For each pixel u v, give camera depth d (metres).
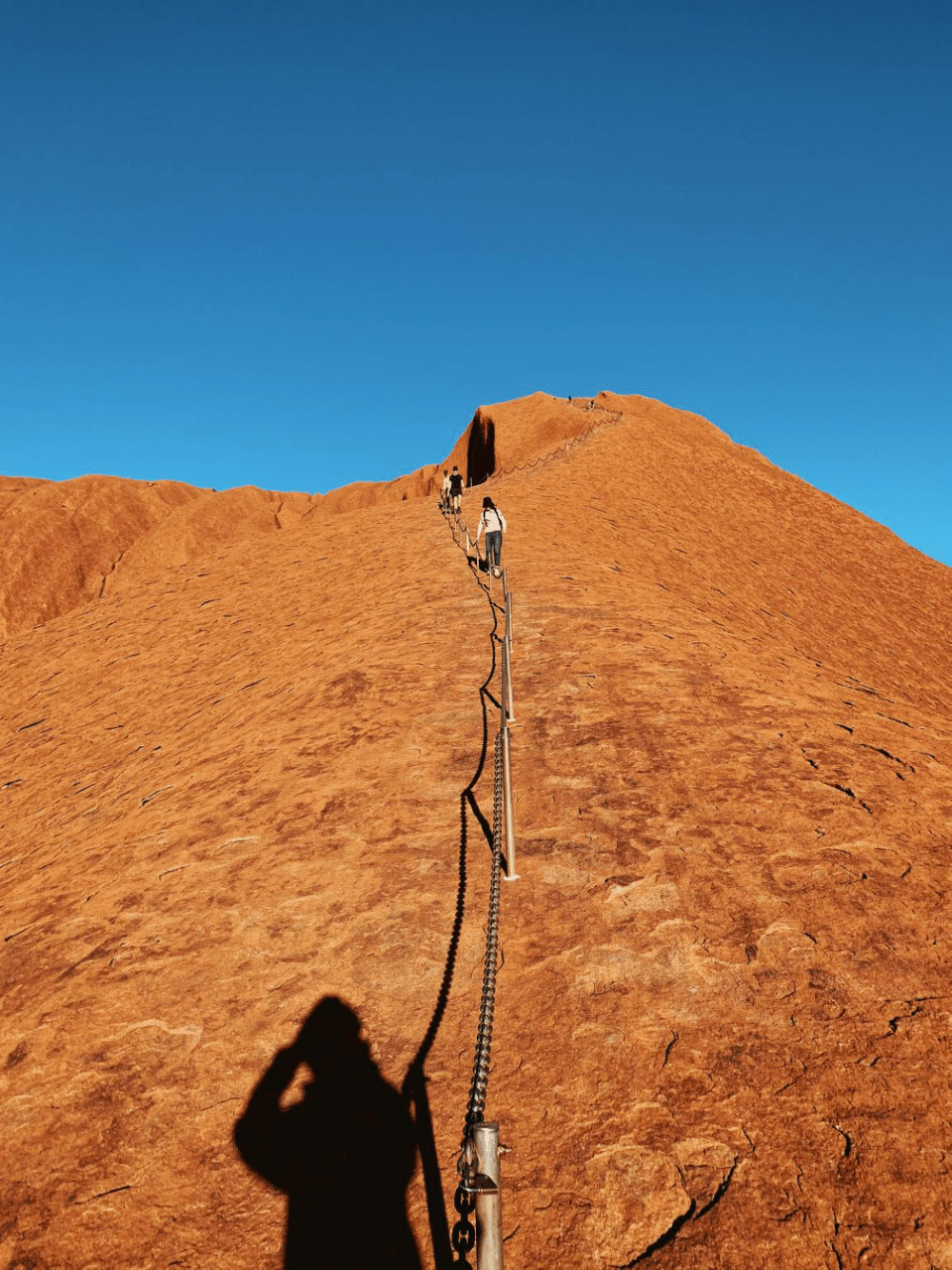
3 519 72.94
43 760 12.06
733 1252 2.50
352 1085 3.41
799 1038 3.35
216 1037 3.76
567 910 4.45
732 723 6.62
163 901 5.03
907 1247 2.44
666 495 28.47
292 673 10.82
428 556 16.36
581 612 10.49
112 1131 3.27
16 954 4.71
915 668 19.73
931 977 3.59
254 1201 2.91
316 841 5.52
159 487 88.00
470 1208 2.28
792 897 4.27
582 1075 3.31
